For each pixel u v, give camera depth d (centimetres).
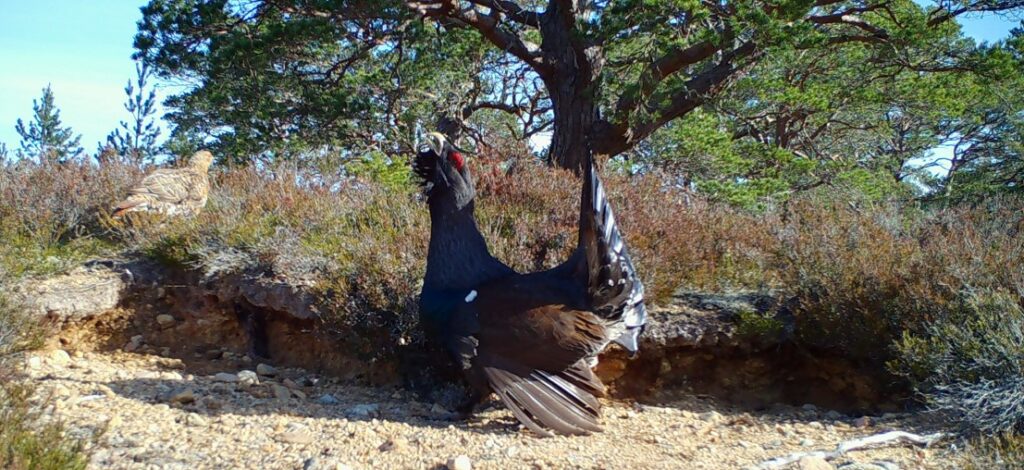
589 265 534
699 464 515
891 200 1182
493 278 556
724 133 1856
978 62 1672
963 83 2017
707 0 1641
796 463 511
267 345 793
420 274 691
